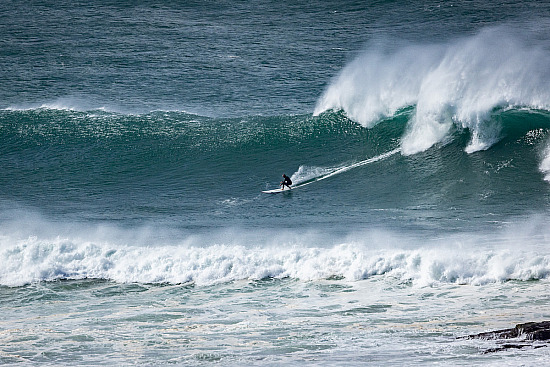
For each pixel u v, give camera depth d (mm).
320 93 139000
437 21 194375
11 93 140500
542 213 84562
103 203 97688
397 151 109688
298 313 60656
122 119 124625
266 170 108938
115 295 67188
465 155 104812
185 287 68562
